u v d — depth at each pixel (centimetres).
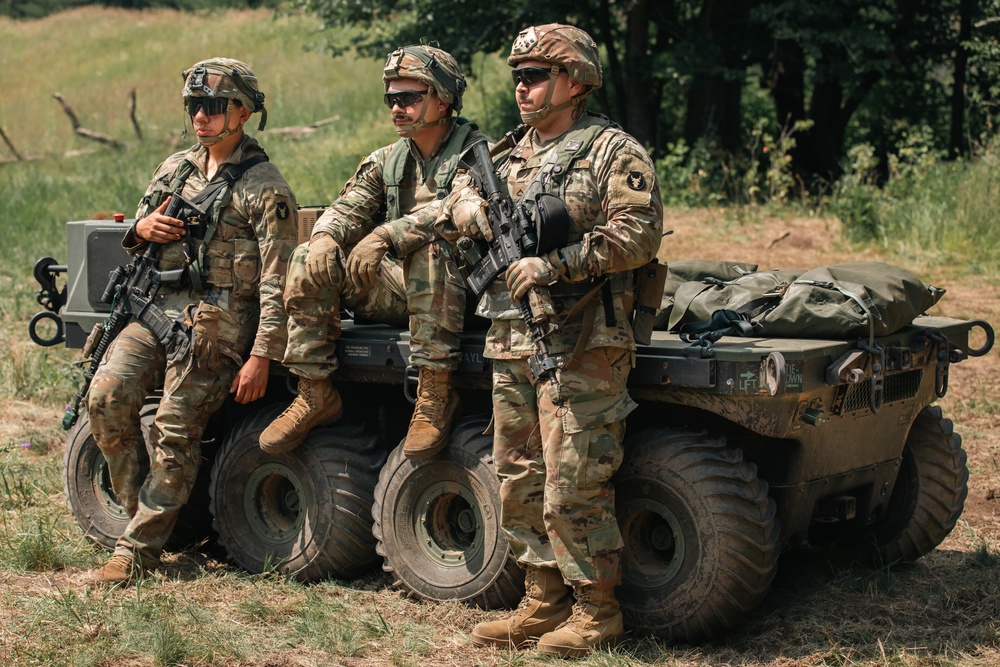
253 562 462
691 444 385
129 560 457
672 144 1638
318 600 427
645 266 384
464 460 416
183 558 489
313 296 430
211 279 461
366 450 451
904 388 430
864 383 403
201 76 451
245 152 464
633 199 372
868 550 472
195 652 387
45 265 532
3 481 582
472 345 416
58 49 3169
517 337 384
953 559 483
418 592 428
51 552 480
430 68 420
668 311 452
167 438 457
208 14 3653
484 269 388
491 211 387
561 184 383
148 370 470
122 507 498
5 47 3228
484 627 394
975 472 599
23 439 667
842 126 1731
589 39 393
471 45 1625
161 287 468
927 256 1154
